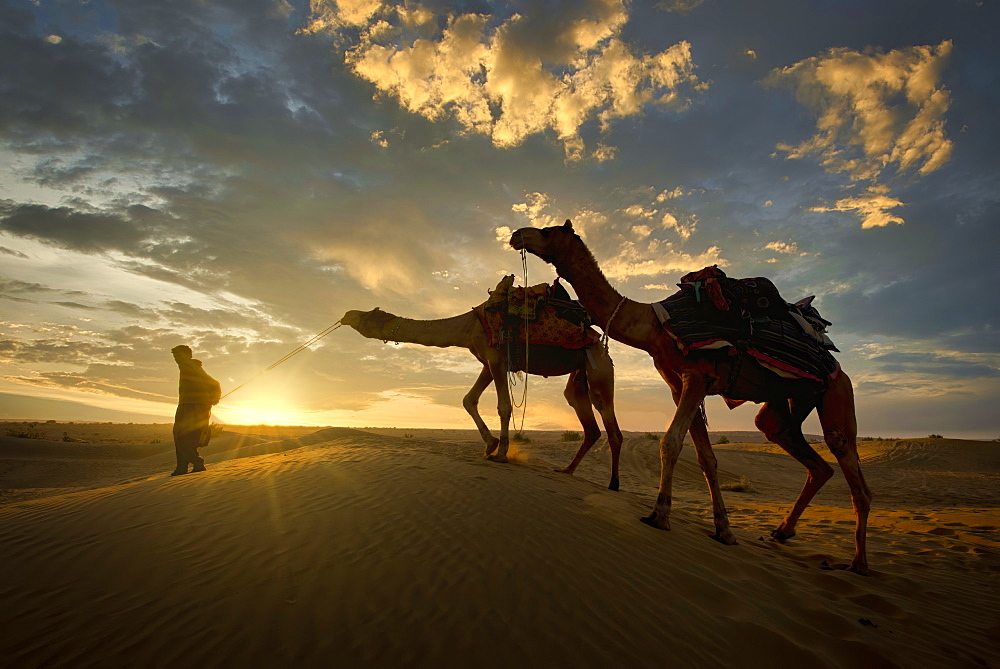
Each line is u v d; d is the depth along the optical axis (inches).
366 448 357.1
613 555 179.5
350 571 149.9
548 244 263.4
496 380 356.5
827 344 256.8
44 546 168.7
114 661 115.2
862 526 241.3
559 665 120.3
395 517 189.0
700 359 234.7
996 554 306.3
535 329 348.5
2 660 115.5
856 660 147.0
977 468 1286.9
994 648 171.5
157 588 142.5
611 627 137.2
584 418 376.5
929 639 169.8
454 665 117.0
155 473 747.4
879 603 191.9
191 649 118.6
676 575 174.7
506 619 134.2
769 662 137.3
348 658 116.7
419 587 144.3
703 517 437.7
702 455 248.1
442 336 376.8
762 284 243.0
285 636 122.8
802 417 275.1
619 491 332.8
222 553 160.7
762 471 1070.4
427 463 280.7
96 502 215.2
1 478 725.9
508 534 181.8
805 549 282.4
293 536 171.3
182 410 394.6
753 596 173.9
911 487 901.8
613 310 258.7
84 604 135.9
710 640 140.5
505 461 346.3
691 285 251.6
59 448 939.3
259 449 722.2
